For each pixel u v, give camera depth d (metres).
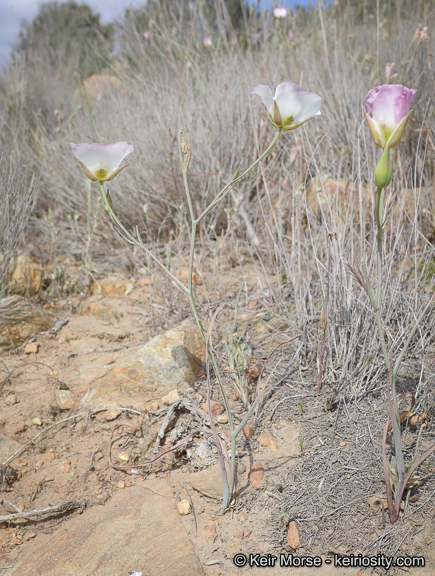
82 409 2.18
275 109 1.43
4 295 2.93
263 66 4.25
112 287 3.11
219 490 1.77
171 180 3.58
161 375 2.24
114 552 1.62
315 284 2.60
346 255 2.29
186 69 4.48
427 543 1.51
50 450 2.02
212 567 1.54
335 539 1.57
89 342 2.63
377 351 2.15
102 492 1.87
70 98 6.03
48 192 4.27
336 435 1.91
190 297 1.60
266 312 2.68
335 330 2.27
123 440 2.03
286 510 1.66
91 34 8.78
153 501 1.80
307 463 1.81
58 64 7.48
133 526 1.71
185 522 1.71
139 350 2.33
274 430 1.98
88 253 3.33
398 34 4.42
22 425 2.09
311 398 2.10
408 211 2.82
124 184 3.70
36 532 1.75
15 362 2.47
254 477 1.79
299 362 2.24
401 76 3.60
